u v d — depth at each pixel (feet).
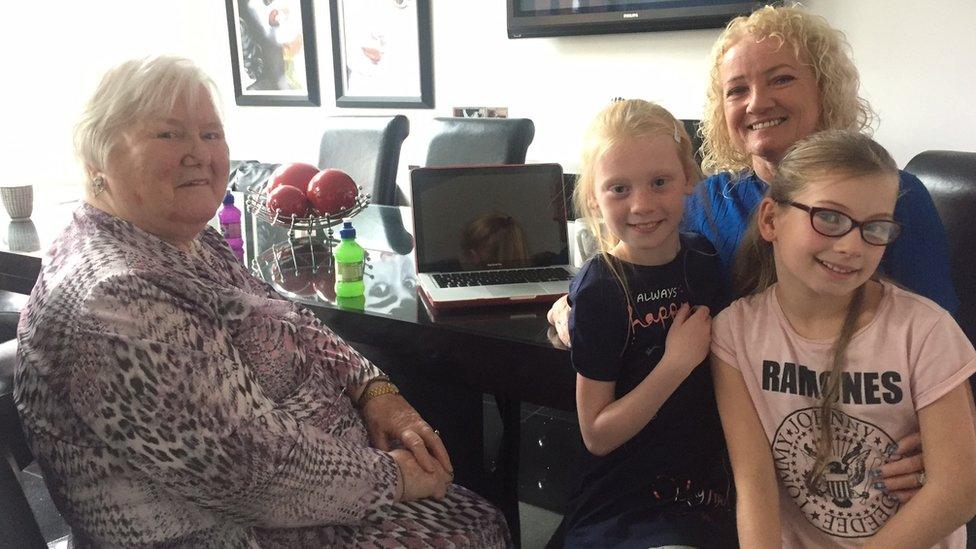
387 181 8.23
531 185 4.59
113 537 2.93
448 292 4.14
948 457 2.75
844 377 2.93
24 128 11.94
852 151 2.80
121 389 2.68
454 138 8.00
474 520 3.48
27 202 6.60
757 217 3.29
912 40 7.29
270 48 12.45
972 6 6.90
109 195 3.19
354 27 11.38
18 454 3.17
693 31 8.48
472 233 4.53
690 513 3.18
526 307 4.11
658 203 3.16
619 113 3.32
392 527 3.26
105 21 12.58
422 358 3.99
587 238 4.54
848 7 7.53
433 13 10.57
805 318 3.07
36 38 11.80
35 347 2.81
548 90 9.87
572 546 3.26
